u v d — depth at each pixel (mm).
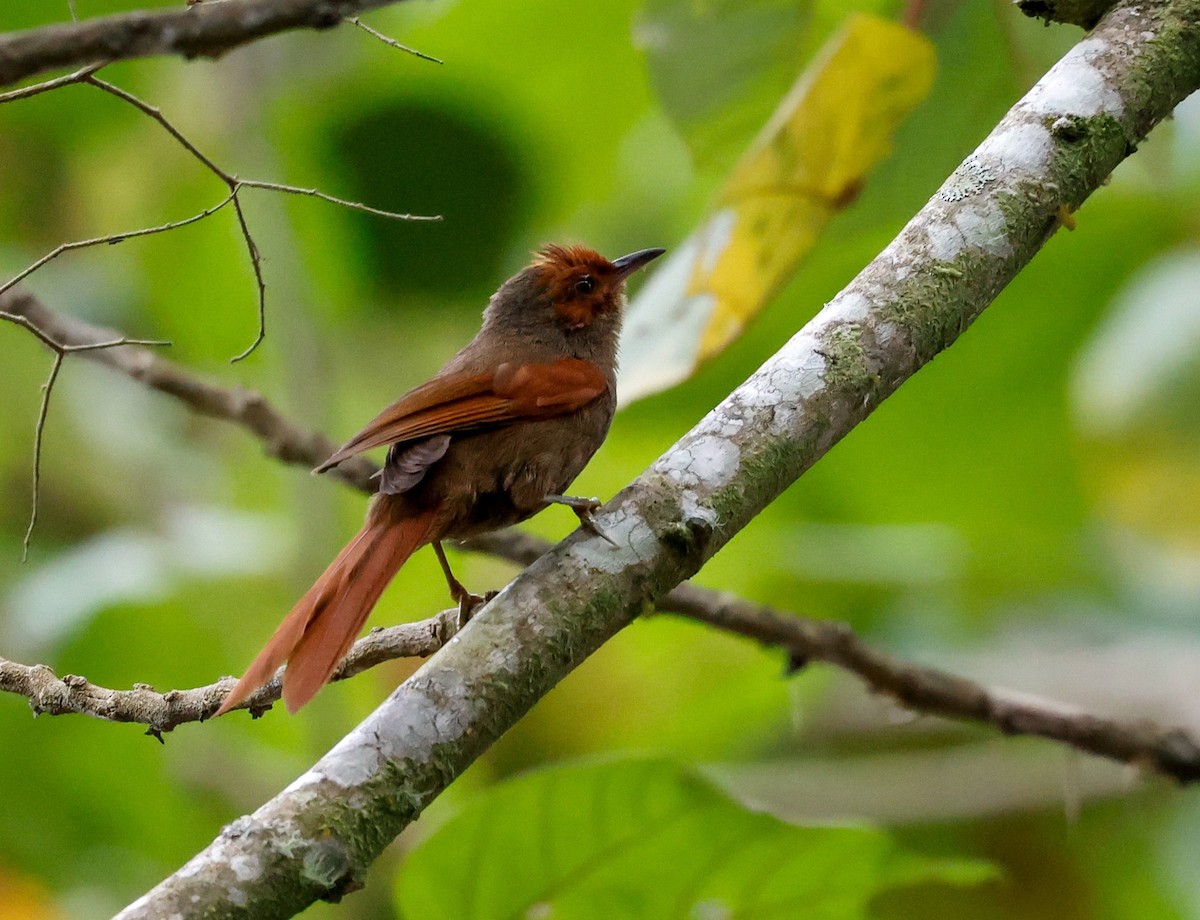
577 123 13344
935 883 12641
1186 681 12430
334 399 13055
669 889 8438
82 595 12555
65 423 14312
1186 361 11445
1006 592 13422
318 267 12977
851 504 14062
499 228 12781
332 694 11594
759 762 13523
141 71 12062
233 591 12961
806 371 5969
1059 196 6246
